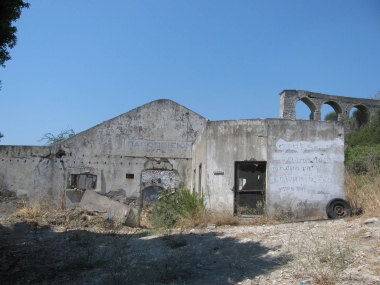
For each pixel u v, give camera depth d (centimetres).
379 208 1125
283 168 1211
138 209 1786
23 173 1936
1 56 905
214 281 686
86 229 1452
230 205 1214
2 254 973
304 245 828
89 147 1988
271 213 1188
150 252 934
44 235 1295
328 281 613
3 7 833
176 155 2025
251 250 856
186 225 1197
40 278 756
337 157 1230
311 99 3675
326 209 1187
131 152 2006
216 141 1255
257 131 1230
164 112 2053
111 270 789
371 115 3603
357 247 773
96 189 1953
